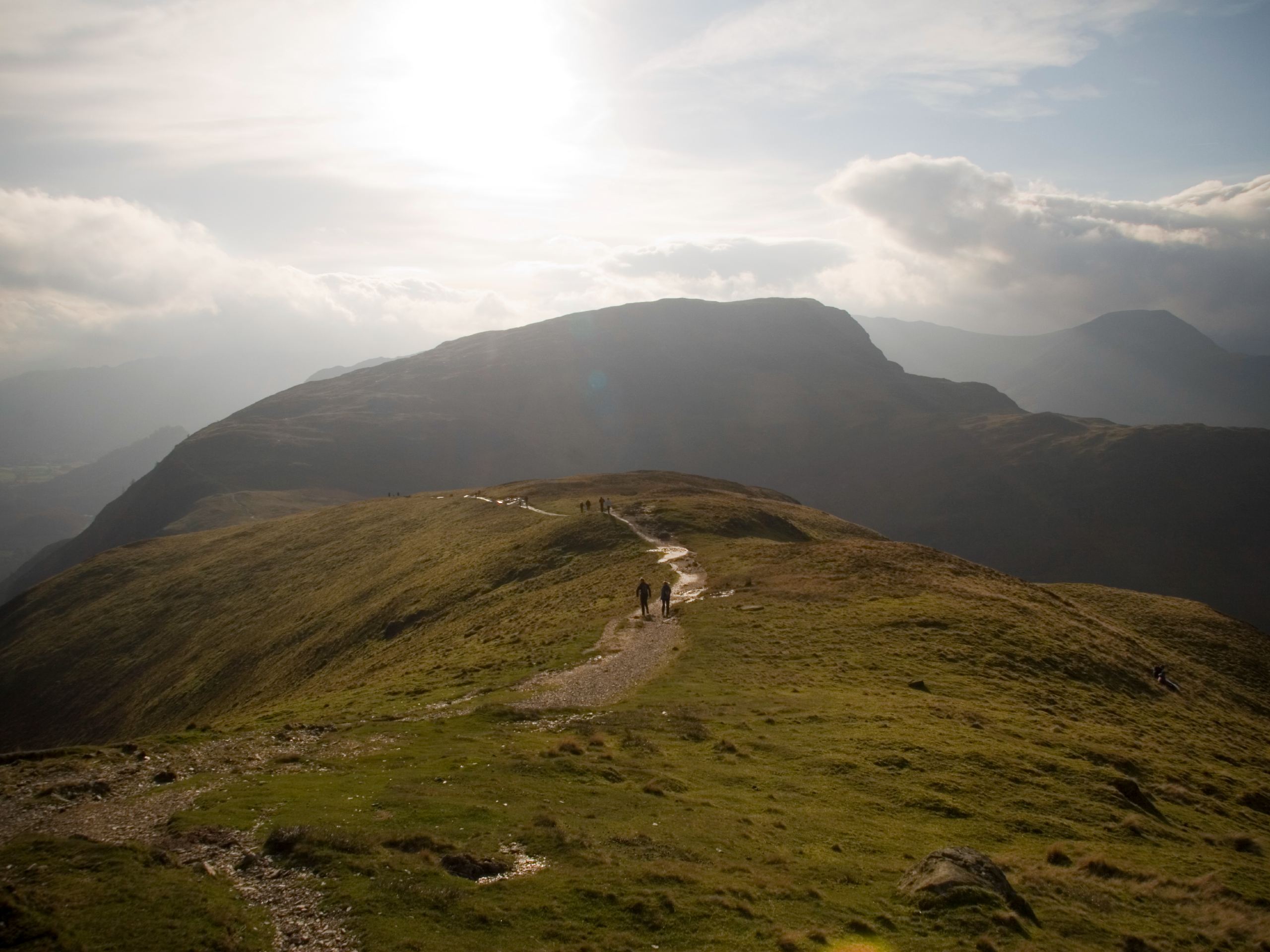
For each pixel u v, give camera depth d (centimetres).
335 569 10912
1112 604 8600
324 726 2822
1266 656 7219
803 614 4662
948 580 5856
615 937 1313
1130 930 1593
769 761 2472
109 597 13212
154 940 1252
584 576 6488
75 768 2261
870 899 1559
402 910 1366
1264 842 2280
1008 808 2247
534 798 1992
